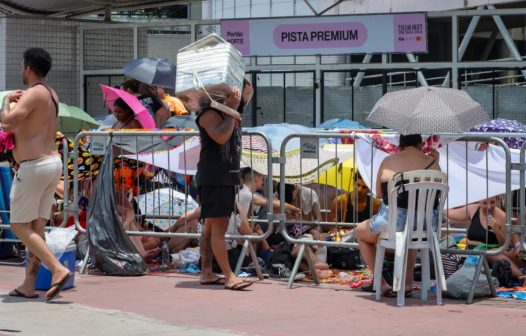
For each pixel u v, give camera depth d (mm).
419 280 9805
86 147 10773
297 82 21953
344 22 21234
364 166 9945
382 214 8562
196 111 9141
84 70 23250
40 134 8461
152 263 11062
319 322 7496
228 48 8992
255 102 22234
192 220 10977
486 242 9398
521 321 7578
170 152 10547
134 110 11539
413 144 8688
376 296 8641
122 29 23094
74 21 23156
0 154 11203
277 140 11453
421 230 8406
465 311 8070
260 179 10703
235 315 7812
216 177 9023
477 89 21125
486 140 9062
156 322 7449
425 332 7082
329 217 10977
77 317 7629
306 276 10141
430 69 21266
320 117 21812
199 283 9641
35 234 8430
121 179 10805
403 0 25453
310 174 10375
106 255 10156
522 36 21234
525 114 20984
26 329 7055
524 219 8883
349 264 10703
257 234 10531
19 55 22531
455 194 9672
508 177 8836
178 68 9078
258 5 29562
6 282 9695
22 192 8375
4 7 23297
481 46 21469
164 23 22750
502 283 9445
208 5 31578
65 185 10773
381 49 21047
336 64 21625
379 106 8906
